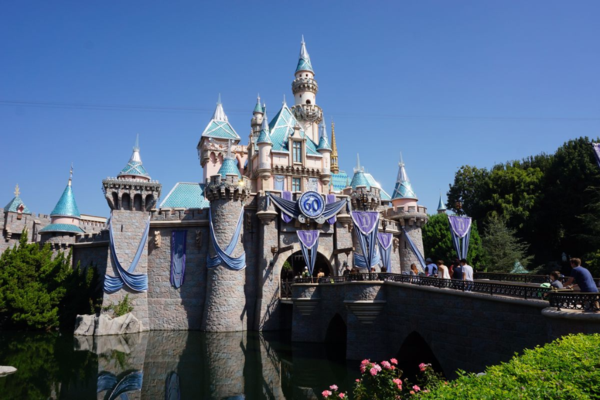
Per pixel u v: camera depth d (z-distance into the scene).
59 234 51.53
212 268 42.75
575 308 13.23
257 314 42.84
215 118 68.75
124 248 43.41
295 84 68.81
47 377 25.02
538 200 58.53
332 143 85.75
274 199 44.78
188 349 32.91
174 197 51.59
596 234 45.88
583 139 57.78
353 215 35.19
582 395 6.58
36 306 43.22
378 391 12.29
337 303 33.12
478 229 65.19
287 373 25.84
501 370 8.48
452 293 21.08
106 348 33.41
